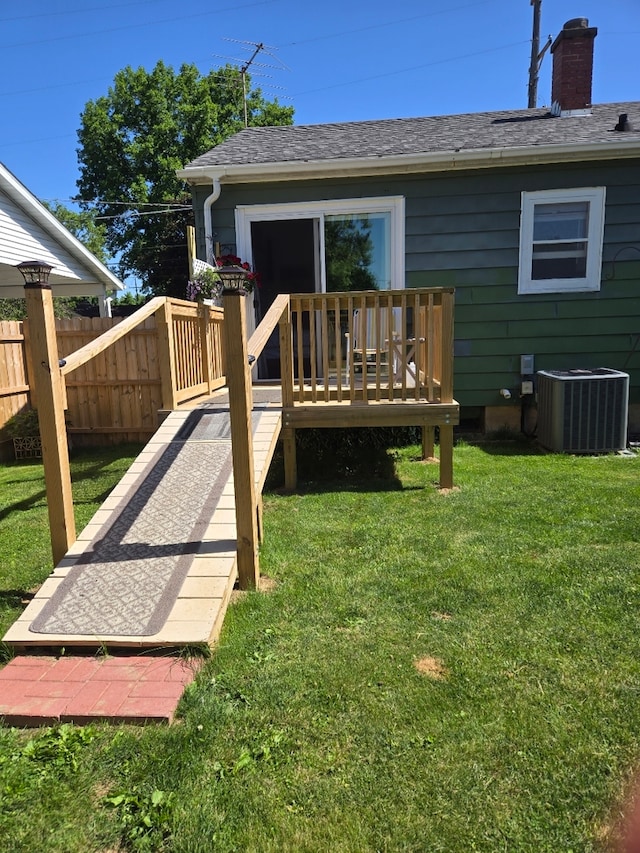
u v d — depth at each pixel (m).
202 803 1.57
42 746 1.80
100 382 7.16
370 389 4.86
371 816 1.51
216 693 2.04
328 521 3.86
